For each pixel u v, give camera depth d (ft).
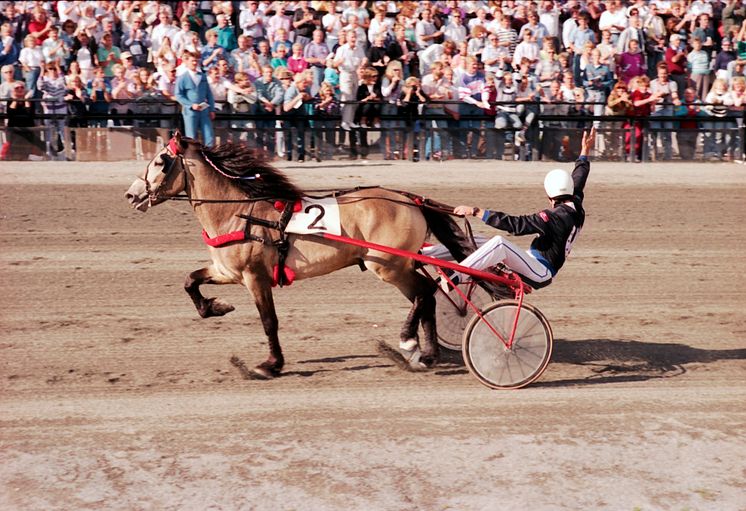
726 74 60.03
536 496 19.29
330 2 60.29
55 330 29.68
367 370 26.66
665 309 33.06
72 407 23.57
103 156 52.54
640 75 58.44
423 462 20.61
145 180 25.20
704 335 30.42
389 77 54.44
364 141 54.29
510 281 25.21
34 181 48.19
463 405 23.95
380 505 18.85
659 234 43.06
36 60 54.19
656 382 26.04
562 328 30.91
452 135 55.06
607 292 34.96
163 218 43.45
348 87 53.93
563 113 55.83
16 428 22.20
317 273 25.49
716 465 20.72
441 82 54.95
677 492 19.56
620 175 53.67
